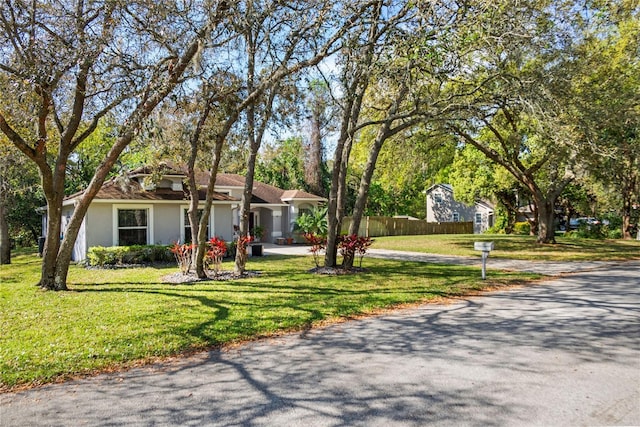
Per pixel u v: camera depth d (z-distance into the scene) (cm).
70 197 1809
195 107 1153
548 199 2378
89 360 547
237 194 2608
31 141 1150
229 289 1066
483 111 1364
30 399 435
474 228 4294
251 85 1154
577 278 1237
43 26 902
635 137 1841
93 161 2828
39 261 1864
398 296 964
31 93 888
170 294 997
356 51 1012
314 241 1438
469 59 1154
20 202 2856
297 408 407
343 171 1414
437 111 1218
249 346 614
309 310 827
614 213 3009
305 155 3178
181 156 1355
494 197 3434
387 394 437
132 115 1020
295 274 1338
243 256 1319
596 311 811
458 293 1015
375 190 4178
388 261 1728
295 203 2886
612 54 1623
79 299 937
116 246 1723
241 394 441
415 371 502
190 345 614
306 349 595
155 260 1678
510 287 1099
